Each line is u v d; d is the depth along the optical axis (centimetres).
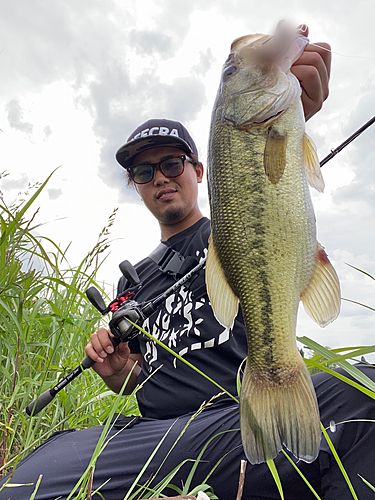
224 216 46
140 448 56
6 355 80
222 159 46
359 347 39
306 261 44
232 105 46
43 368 88
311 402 40
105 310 76
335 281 43
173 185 82
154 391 66
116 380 79
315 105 54
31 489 54
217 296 47
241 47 48
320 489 49
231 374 62
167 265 76
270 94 44
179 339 67
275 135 44
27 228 80
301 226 44
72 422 82
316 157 45
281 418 40
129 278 76
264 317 44
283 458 50
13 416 77
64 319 85
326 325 42
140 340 75
